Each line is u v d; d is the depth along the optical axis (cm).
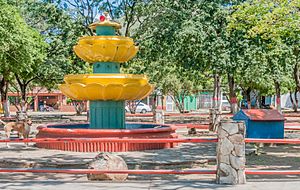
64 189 854
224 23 2386
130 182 922
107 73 1580
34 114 5138
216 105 3086
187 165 1227
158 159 1264
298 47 1989
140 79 1539
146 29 2648
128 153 1403
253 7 1503
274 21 1402
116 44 1540
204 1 2398
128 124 1939
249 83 3812
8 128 1617
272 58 2394
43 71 3231
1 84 3403
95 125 1588
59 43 2759
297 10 1416
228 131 891
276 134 1712
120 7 2695
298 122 3120
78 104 4903
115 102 1589
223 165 891
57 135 1504
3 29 2048
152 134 1493
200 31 2345
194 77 3516
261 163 1294
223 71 2436
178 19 2486
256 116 1700
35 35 2681
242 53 2333
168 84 4059
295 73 2527
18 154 1396
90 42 1546
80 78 1516
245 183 891
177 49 2545
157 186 876
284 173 880
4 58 2295
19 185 896
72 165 1190
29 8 2745
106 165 942
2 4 2116
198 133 2242
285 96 7069
